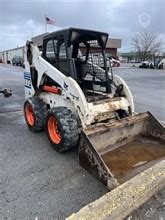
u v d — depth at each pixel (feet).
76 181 10.36
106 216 6.91
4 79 47.39
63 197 9.28
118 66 113.39
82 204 8.91
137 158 11.71
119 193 7.77
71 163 11.94
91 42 14.87
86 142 10.16
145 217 8.12
